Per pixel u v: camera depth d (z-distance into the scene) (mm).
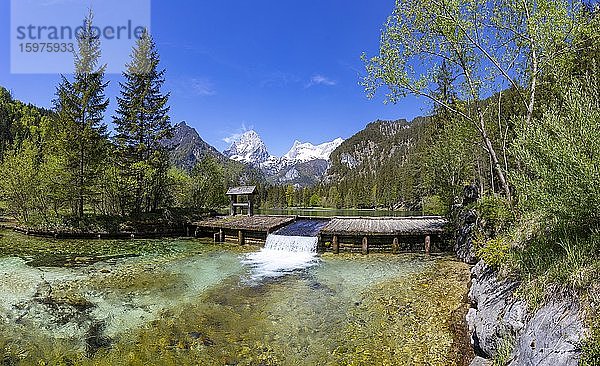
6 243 20234
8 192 23703
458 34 12578
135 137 26047
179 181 31562
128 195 25281
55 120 24141
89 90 23953
